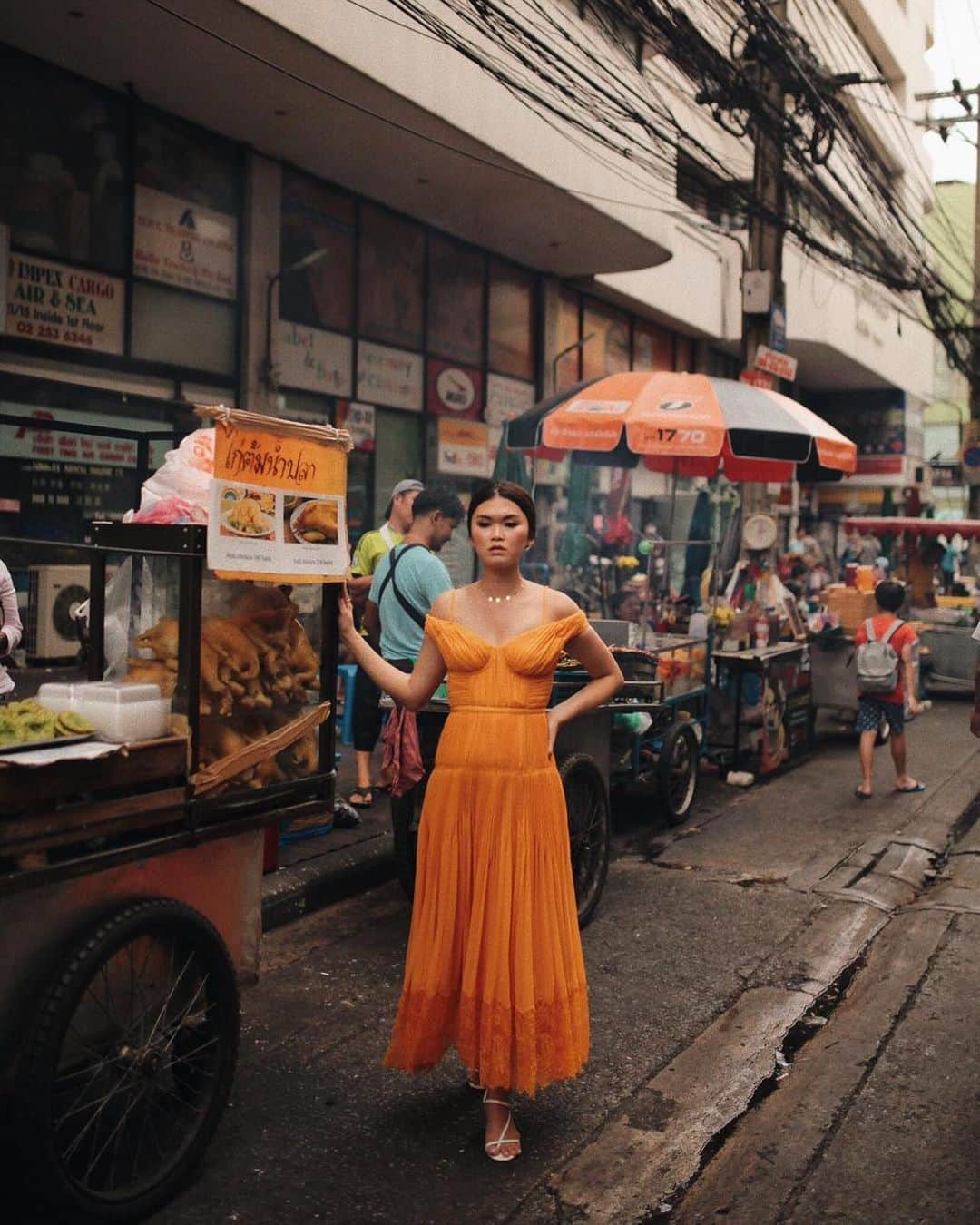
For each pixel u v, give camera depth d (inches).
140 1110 115.2
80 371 365.7
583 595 419.8
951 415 1652.3
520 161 430.9
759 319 445.1
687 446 313.1
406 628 216.1
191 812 116.2
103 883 109.5
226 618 124.3
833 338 845.2
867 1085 144.2
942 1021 164.7
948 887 234.8
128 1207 106.4
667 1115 135.0
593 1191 118.0
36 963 103.2
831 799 315.3
